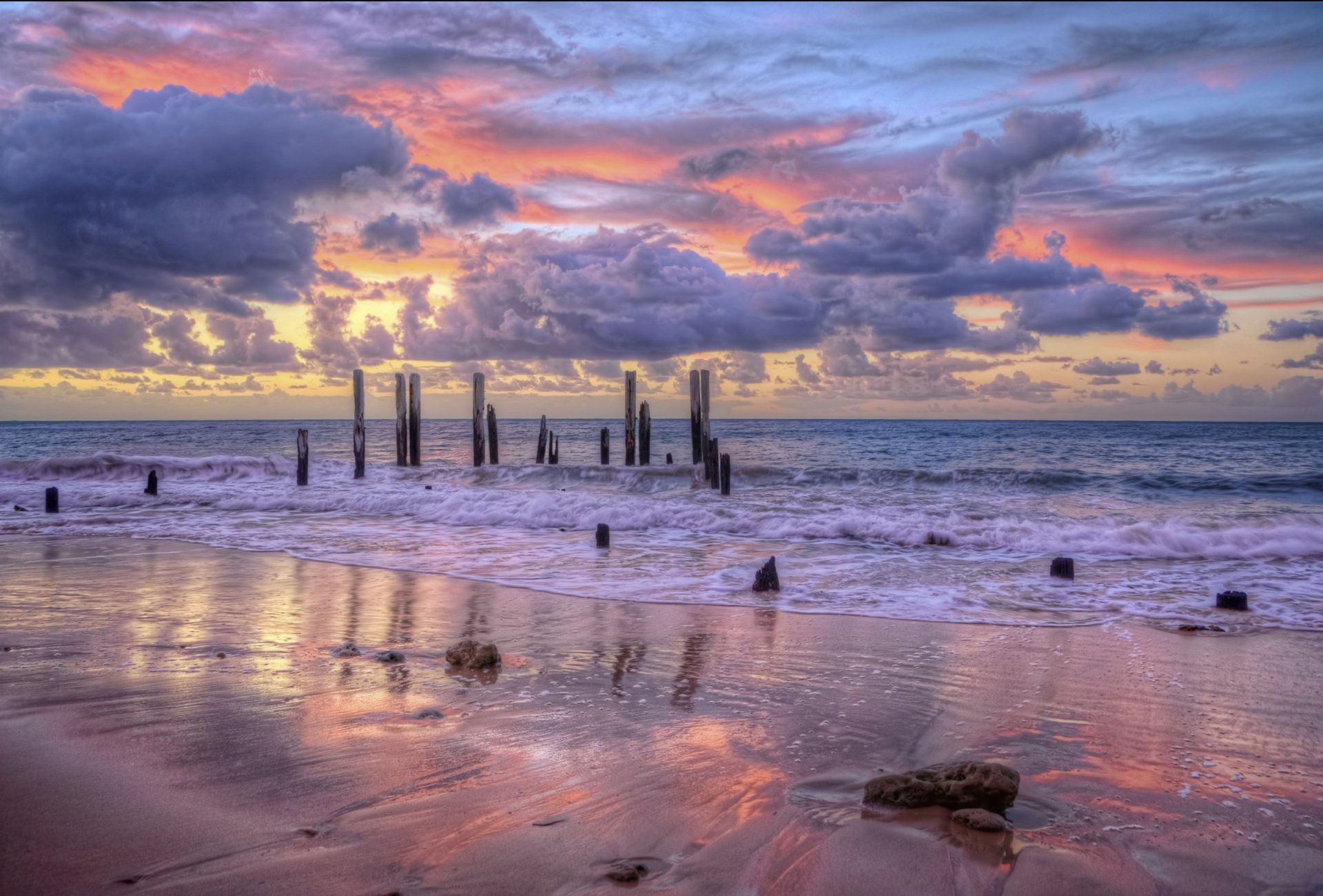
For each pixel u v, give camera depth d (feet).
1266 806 12.84
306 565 38.42
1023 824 12.00
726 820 11.91
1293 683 19.84
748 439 224.12
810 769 14.14
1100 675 20.44
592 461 153.28
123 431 334.24
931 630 25.59
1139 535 44.50
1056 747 15.49
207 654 21.84
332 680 19.36
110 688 18.45
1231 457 130.52
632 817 11.96
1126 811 12.58
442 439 254.06
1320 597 31.55
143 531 51.70
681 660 21.74
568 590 32.55
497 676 20.08
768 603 30.07
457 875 10.12
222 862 10.39
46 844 10.85
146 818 11.68
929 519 52.11
